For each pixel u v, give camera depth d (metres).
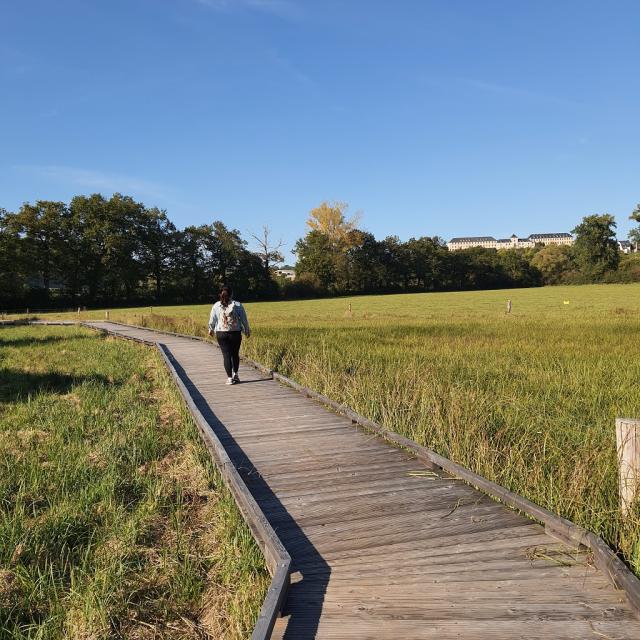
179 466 6.07
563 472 4.88
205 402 9.11
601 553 3.43
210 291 83.81
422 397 7.71
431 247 103.94
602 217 102.62
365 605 3.15
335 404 8.28
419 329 22.22
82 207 73.94
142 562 4.04
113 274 73.94
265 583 3.57
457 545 3.85
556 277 106.94
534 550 3.72
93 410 8.59
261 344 16.67
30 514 4.86
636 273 99.12
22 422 8.02
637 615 2.95
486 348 14.75
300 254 96.44
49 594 3.60
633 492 3.95
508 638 2.80
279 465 5.76
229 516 4.54
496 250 111.31
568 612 3.01
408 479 5.25
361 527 4.20
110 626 3.33
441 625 2.93
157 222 81.75
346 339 18.31
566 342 15.95
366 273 95.50
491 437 6.28
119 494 5.24
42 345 20.03
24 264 65.50
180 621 3.43
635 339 16.38
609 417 7.05
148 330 26.88
